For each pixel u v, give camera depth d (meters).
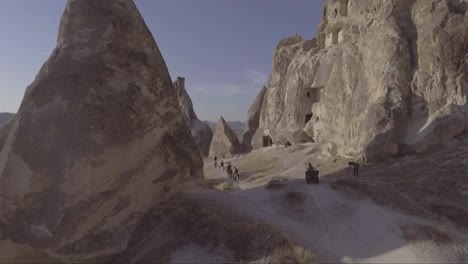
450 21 23.88
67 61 15.30
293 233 14.42
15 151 13.89
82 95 14.67
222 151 51.53
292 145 38.41
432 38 24.08
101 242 13.98
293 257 12.81
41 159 13.76
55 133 14.14
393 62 25.06
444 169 20.06
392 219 15.31
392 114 23.36
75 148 13.97
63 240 13.13
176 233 14.60
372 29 28.78
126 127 15.54
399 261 12.91
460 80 23.61
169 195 17.23
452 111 22.91
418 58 24.95
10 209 13.50
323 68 37.34
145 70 17.28
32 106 14.50
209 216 15.14
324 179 20.28
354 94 28.34
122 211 15.07
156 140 17.19
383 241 14.05
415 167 21.06
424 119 23.62
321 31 41.91
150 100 17.11
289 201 17.02
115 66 16.00
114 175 14.93
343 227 15.15
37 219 13.12
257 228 14.19
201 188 19.16
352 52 30.08
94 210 14.02
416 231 14.18
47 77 14.95
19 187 13.58
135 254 14.06
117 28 16.39
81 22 16.05
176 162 17.92
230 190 20.61
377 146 22.97
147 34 18.20
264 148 43.09
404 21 26.53
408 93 24.47
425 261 12.73
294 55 44.41
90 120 14.45
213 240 13.90
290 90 40.28
